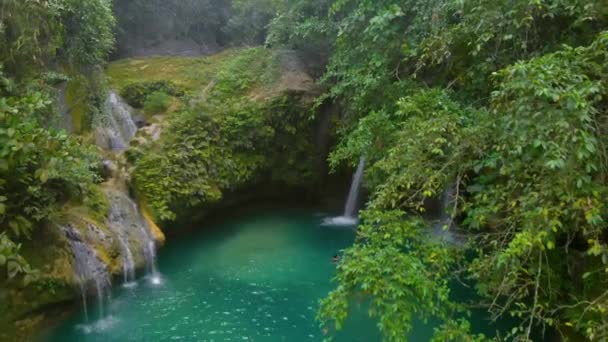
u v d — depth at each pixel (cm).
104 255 700
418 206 455
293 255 873
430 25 580
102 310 663
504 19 452
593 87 302
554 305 435
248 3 1391
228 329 615
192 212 955
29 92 662
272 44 1234
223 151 1034
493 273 407
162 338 593
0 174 559
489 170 463
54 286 606
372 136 602
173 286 741
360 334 591
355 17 661
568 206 337
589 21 439
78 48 911
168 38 1559
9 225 568
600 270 386
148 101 1105
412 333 562
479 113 454
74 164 704
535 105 320
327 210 1170
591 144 295
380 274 404
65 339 589
